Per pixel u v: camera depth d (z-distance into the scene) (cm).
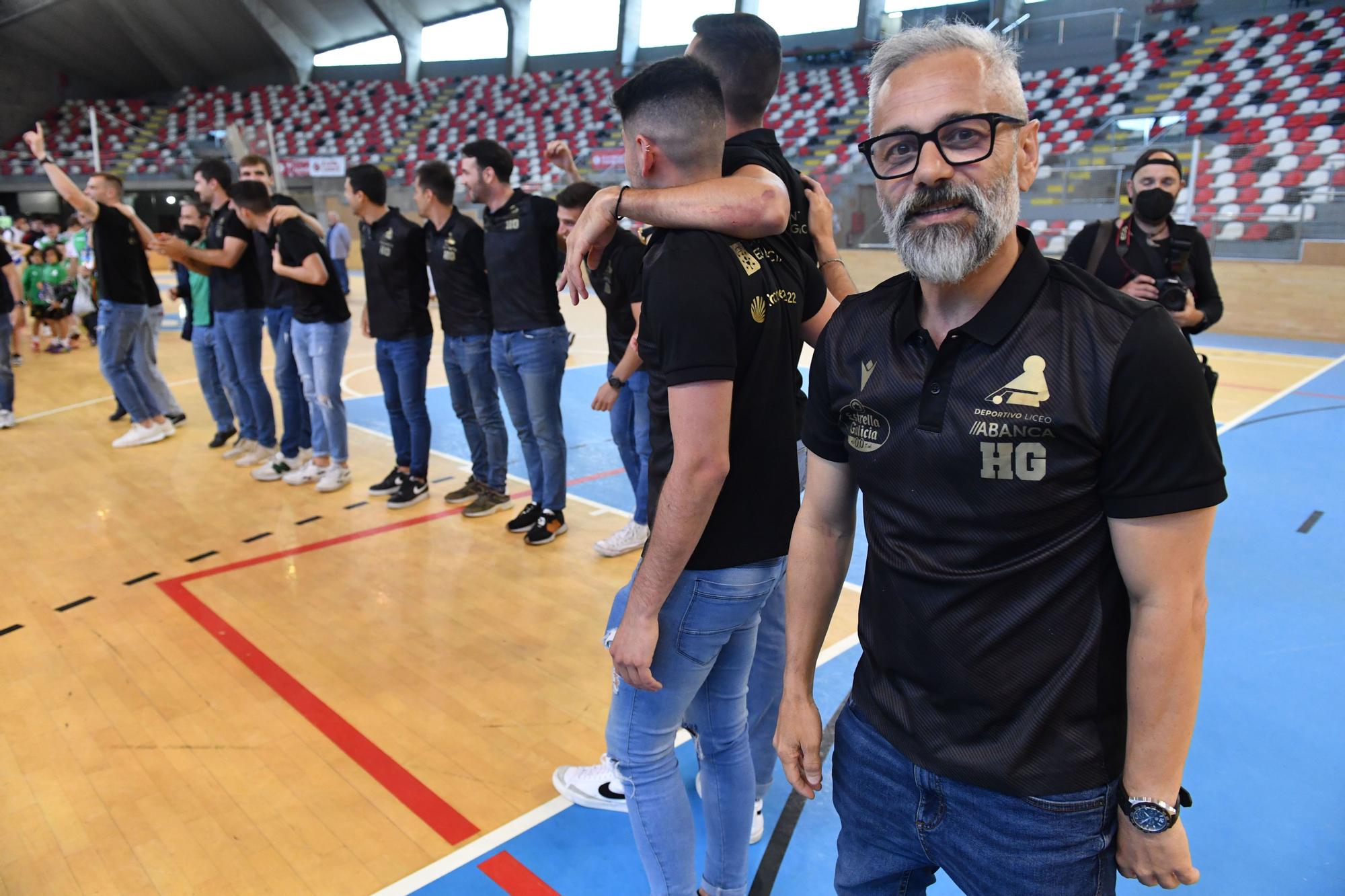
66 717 276
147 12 2455
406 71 2700
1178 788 102
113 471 551
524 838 218
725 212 138
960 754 110
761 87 181
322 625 339
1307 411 655
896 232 104
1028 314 101
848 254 1449
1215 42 1703
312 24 2641
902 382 108
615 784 229
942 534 107
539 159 2270
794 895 199
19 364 948
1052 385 98
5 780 243
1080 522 101
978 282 103
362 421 686
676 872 163
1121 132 1456
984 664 107
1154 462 94
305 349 487
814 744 131
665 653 155
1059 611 104
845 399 117
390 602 359
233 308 524
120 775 245
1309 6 1667
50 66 2708
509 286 394
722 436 137
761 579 157
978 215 98
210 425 672
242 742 261
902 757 118
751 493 152
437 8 2586
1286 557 380
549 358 402
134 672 304
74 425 674
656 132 146
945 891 198
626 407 403
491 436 451
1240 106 1586
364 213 439
